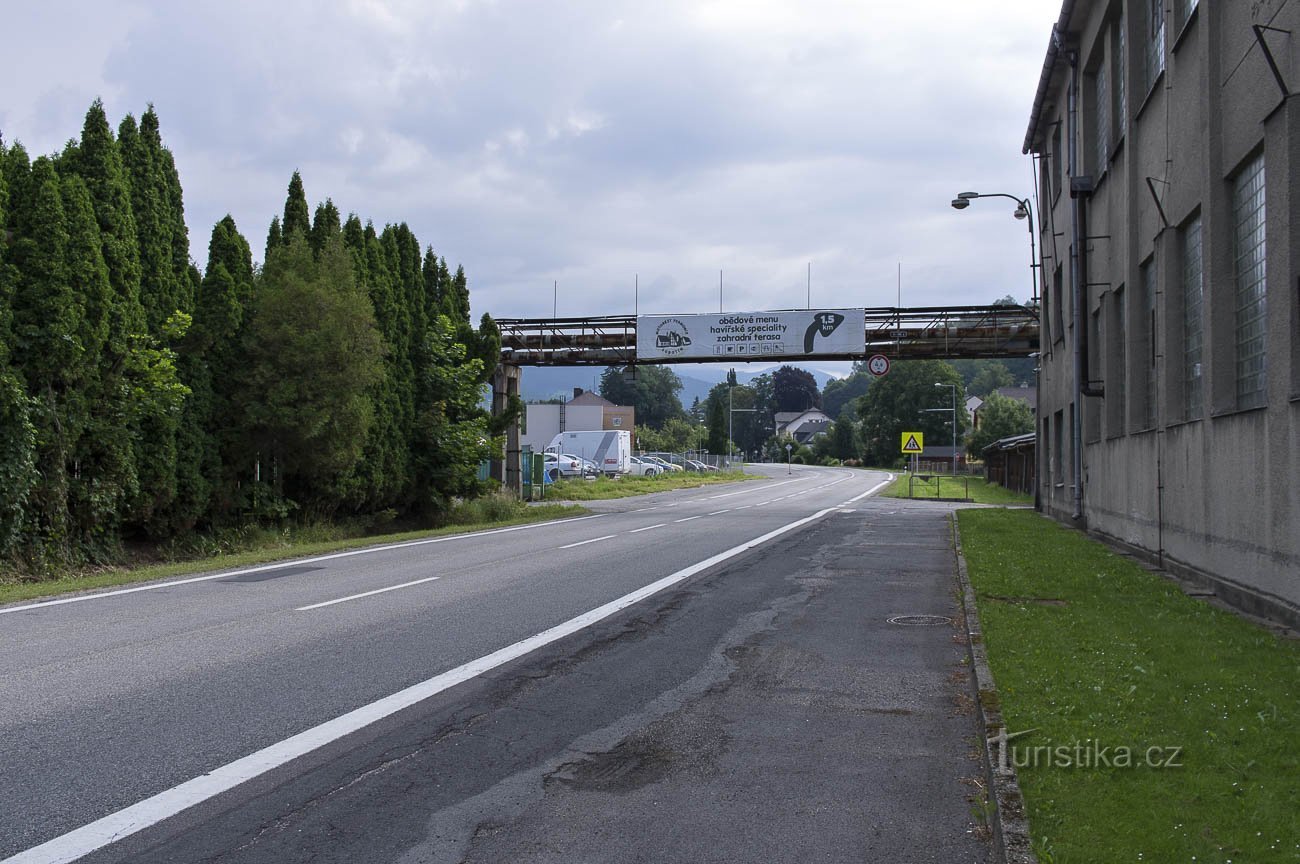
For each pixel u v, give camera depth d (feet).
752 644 31.48
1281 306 32.50
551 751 20.24
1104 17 63.26
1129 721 19.90
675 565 54.80
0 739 20.48
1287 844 13.74
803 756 19.99
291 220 90.48
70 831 15.65
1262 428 34.42
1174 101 47.06
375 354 79.51
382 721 22.24
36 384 55.42
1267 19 34.50
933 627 34.55
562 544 69.36
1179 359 47.52
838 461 458.50
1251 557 35.45
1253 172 37.63
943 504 136.05
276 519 80.89
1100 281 66.95
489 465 137.28
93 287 57.52
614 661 28.84
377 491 92.99
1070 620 32.45
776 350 120.06
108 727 21.44
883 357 120.37
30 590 43.91
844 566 54.08
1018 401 308.40
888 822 16.38
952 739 21.18
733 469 332.80
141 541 68.69
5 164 56.29
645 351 123.65
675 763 19.52
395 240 102.68
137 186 66.18
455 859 14.80
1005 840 14.23
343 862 14.66
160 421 64.39
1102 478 66.08
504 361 132.87
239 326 74.13
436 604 39.68
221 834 15.66
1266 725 19.49
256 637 32.19
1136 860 13.33
